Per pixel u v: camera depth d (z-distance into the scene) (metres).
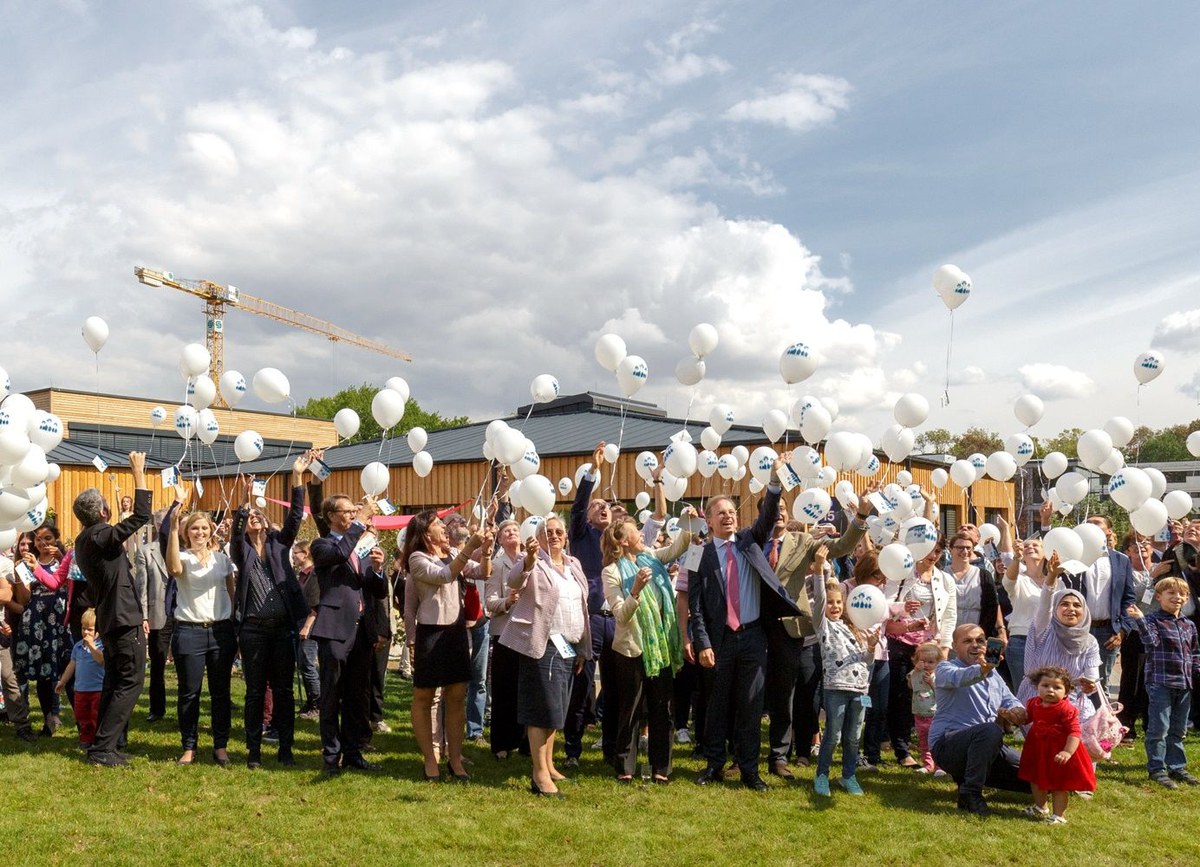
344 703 6.06
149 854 4.45
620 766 5.95
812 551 6.36
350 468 20.88
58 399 24.89
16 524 6.67
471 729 7.25
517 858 4.56
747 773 5.84
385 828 4.87
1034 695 6.32
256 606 6.07
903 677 6.63
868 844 4.86
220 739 6.12
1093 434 8.04
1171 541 9.03
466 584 6.22
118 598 6.00
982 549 8.45
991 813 5.45
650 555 6.19
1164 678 6.20
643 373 7.80
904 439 9.38
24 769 5.83
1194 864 4.72
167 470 6.25
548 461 17.58
